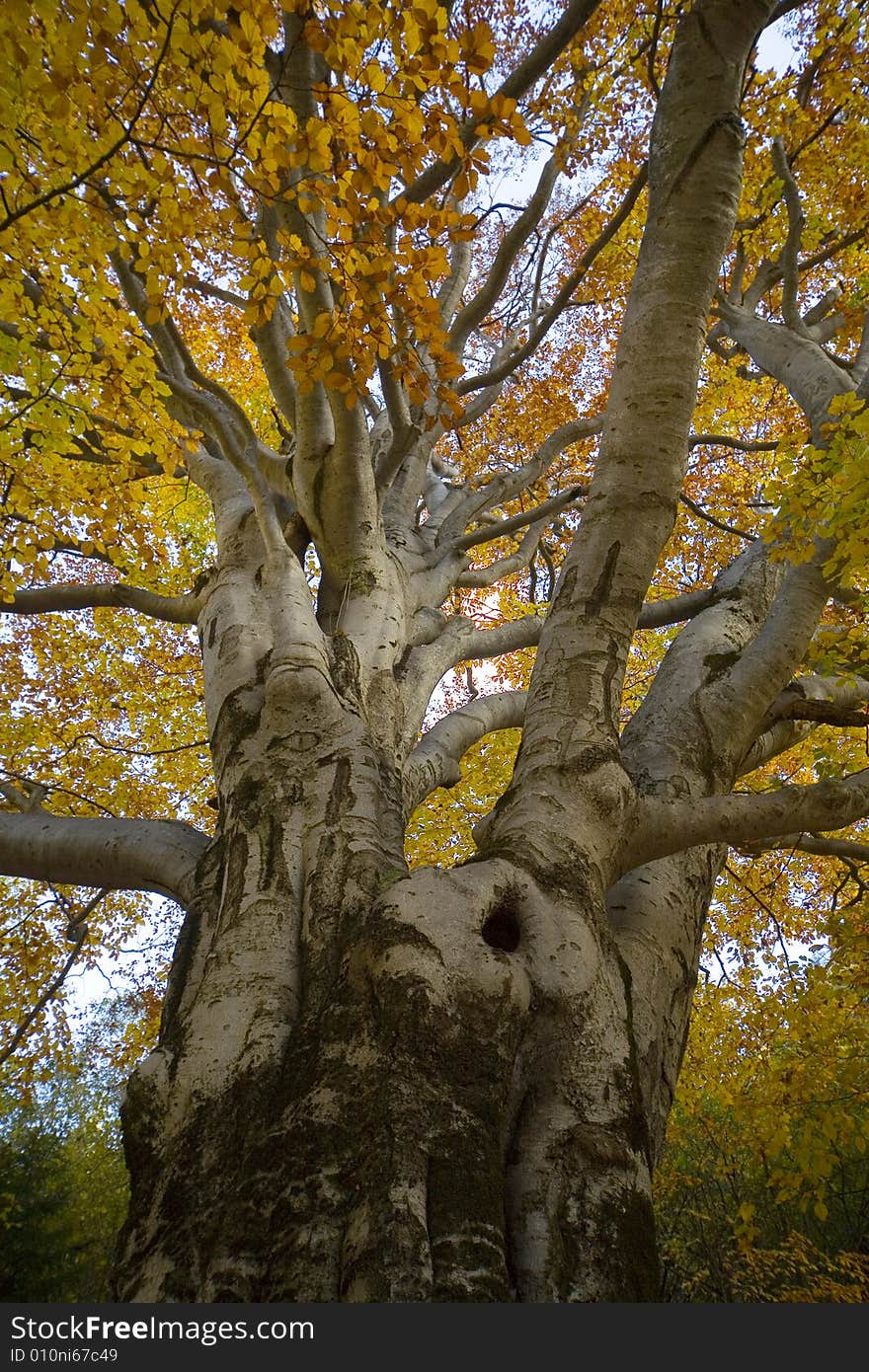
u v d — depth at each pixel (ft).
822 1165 19.03
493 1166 7.07
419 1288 6.07
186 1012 9.23
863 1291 32.53
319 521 15.72
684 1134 41.63
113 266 14.55
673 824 10.50
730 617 15.76
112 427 18.65
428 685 16.33
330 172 11.52
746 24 12.44
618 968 9.41
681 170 12.22
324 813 10.84
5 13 10.22
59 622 34.40
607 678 10.99
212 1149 7.74
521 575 38.42
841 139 24.80
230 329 30.60
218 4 10.53
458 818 36.01
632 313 12.25
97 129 12.35
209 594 15.20
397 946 8.11
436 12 9.87
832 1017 24.95
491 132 11.21
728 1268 39.14
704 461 36.37
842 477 12.91
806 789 10.92
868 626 17.46
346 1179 7.00
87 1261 52.24
